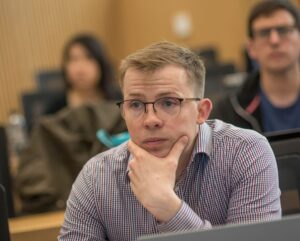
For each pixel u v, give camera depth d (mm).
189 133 3260
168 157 3232
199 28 18703
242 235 1980
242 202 3406
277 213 3414
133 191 3281
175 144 3244
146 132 3195
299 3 15484
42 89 12781
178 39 18875
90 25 18016
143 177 3221
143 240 1962
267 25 6000
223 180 3484
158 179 3205
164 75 3150
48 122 6535
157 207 3158
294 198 3885
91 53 9398
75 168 6422
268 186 3416
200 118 3393
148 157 3232
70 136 6434
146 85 3154
